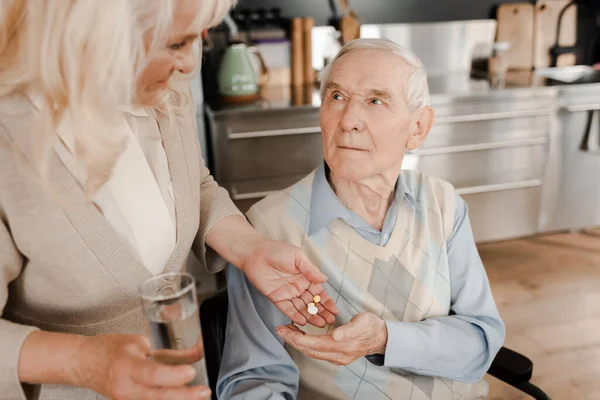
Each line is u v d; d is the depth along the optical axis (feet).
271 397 3.15
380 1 10.49
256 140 8.58
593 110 9.78
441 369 3.42
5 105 2.10
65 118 2.27
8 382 2.02
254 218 3.67
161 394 1.84
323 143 3.58
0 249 2.23
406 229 3.71
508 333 7.79
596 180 10.32
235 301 3.48
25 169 2.14
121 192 2.59
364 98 3.35
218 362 3.55
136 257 2.57
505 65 10.87
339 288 3.58
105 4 1.73
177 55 2.18
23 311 2.58
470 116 9.20
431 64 10.99
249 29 9.94
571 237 10.91
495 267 9.73
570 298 8.67
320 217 3.58
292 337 2.90
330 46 10.27
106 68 1.82
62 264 2.36
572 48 11.26
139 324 2.78
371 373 3.47
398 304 3.62
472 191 9.66
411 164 9.24
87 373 1.98
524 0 11.26
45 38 1.78
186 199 2.88
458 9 10.95
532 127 9.62
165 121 2.86
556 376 6.89
